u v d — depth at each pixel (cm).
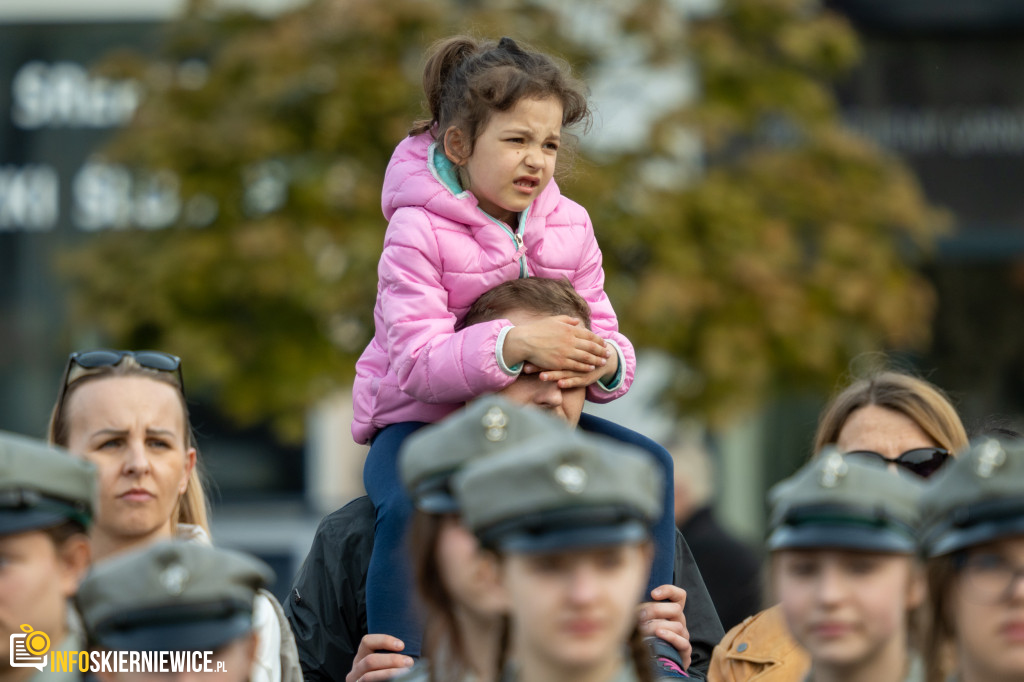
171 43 2895
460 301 936
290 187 2652
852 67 3294
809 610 624
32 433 3344
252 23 2878
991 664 614
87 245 2881
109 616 620
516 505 585
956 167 3400
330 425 3297
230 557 637
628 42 2816
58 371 3359
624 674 654
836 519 619
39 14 3372
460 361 870
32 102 3359
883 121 3394
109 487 854
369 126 2678
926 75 3394
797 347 2673
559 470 585
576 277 991
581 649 580
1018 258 3406
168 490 870
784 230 2755
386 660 834
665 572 934
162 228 2744
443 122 952
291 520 3284
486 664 664
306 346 2634
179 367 916
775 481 3350
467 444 659
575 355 866
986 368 3416
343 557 944
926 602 638
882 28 3388
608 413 2825
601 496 584
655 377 2808
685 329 2642
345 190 2652
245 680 645
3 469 644
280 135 2659
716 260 2673
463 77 939
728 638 953
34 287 3344
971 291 3425
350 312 2642
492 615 653
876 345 2808
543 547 579
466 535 653
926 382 975
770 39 2969
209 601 621
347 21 2725
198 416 3278
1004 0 3375
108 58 2856
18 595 643
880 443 923
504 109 917
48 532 652
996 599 609
